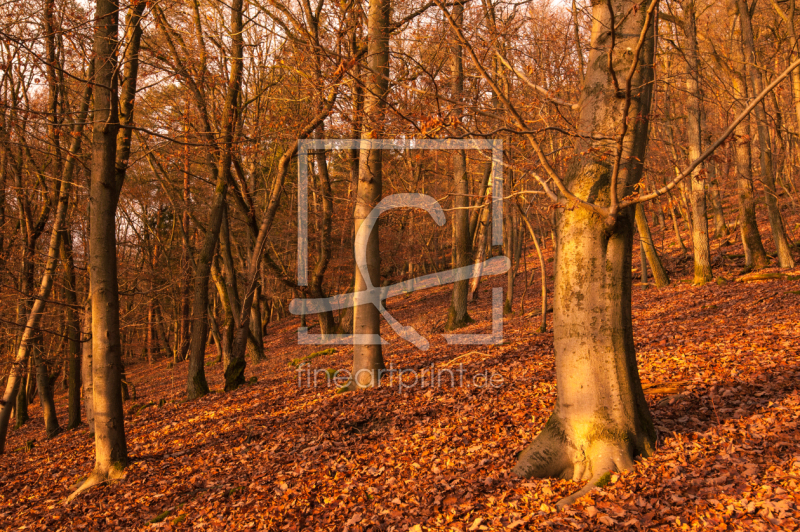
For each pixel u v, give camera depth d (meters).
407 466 5.67
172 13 10.03
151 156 14.24
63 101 11.69
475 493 4.61
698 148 13.09
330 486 5.57
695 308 12.21
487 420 6.55
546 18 9.01
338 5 8.22
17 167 12.59
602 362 4.49
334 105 7.57
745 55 13.96
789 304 9.92
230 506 5.56
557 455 4.65
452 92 6.16
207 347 33.94
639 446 4.46
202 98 10.05
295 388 11.15
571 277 4.58
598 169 4.52
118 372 7.38
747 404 5.39
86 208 12.98
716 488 3.86
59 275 12.85
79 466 8.83
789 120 16.03
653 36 4.48
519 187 10.71
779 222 14.45
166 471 7.21
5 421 11.10
